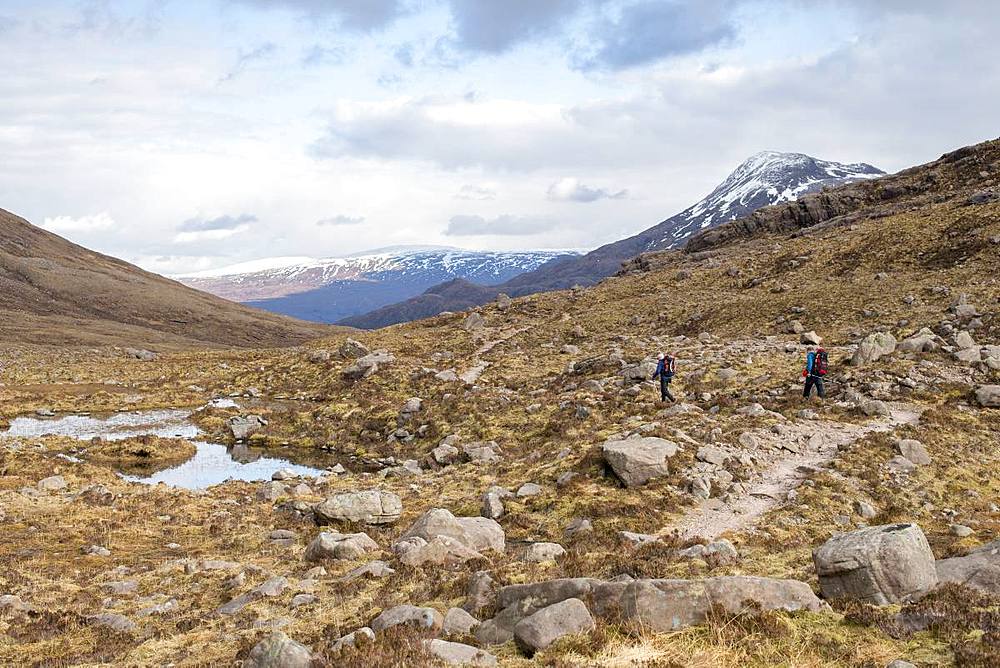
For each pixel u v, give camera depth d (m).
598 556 18.19
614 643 10.48
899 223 83.69
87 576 20.05
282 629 14.54
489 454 36.47
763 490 24.75
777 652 10.04
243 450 47.47
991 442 28.98
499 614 12.73
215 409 58.94
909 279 65.00
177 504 29.95
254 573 19.58
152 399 65.75
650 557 17.50
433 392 55.75
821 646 10.27
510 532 23.27
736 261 93.12
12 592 18.20
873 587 11.84
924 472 25.81
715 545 17.80
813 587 13.54
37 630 15.36
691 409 35.84
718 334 64.50
